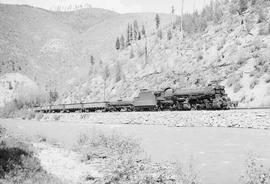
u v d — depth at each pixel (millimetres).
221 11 64625
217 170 12438
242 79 39344
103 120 40844
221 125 26562
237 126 25328
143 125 33188
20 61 166125
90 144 18719
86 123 42406
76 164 13688
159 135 24188
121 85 65312
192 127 28156
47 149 17094
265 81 35688
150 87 55438
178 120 30828
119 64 73188
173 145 19219
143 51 78000
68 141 22672
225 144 18266
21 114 66250
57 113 56219
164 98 38812
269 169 11211
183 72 52438
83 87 79438
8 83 130500
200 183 10789
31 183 9359
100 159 15055
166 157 15664
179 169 12203
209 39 57375
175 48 66312
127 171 12352
